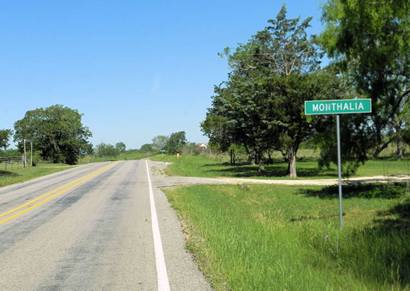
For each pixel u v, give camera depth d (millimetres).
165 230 11688
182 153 112500
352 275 7312
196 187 26750
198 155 103000
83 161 121375
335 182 29406
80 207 17672
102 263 8391
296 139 35219
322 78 31891
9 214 16172
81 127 115688
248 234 10062
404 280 7055
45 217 15070
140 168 52125
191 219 13062
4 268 8203
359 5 18938
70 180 35250
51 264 8422
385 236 9820
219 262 7703
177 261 8234
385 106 22109
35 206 18469
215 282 6730
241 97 36625
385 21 18781
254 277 6625
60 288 6898
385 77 21547
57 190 26281
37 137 109875
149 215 14820
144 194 22641
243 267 7184
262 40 40719
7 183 34812
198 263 7996
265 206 20219
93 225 13055
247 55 40500
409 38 18750
